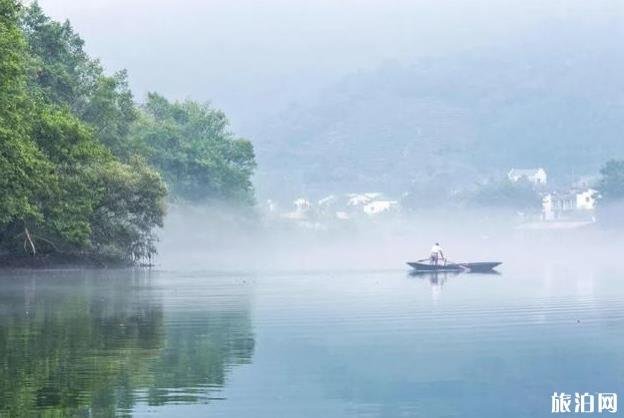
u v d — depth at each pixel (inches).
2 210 4665.4
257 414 1291.8
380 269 5925.2
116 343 1955.0
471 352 1809.8
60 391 1424.7
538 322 2332.7
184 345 1926.7
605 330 2142.0
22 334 2121.1
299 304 2977.4
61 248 5546.3
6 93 4542.3
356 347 1889.8
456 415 1299.2
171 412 1296.8
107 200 5698.8
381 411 1316.4
